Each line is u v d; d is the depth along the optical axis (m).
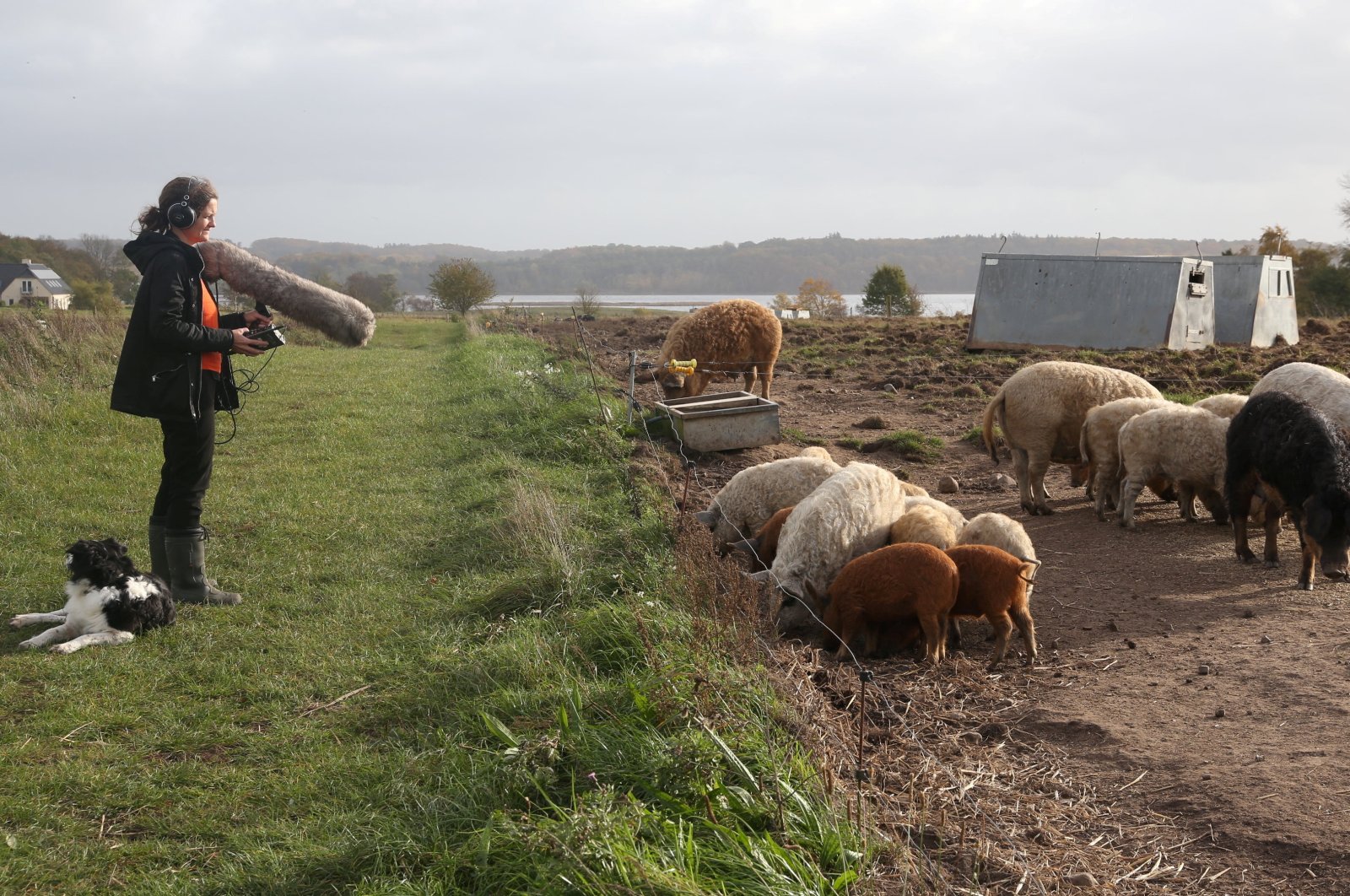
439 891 3.84
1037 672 6.24
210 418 7.37
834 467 8.66
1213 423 8.77
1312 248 62.06
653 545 8.25
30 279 77.50
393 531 9.35
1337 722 5.11
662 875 3.52
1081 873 3.98
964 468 12.30
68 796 4.85
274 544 8.97
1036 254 23.91
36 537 8.76
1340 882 3.84
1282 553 8.35
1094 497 10.45
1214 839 4.22
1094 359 20.72
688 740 4.47
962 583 6.47
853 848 3.90
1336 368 18.53
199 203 7.00
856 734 5.24
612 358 23.41
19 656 6.37
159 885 4.12
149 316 6.84
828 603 6.91
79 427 13.20
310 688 6.07
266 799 4.83
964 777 4.83
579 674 5.74
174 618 7.03
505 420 14.38
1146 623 6.91
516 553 8.34
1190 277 22.95
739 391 14.61
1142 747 5.08
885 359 23.48
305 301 7.17
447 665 6.18
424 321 49.66
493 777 4.57
